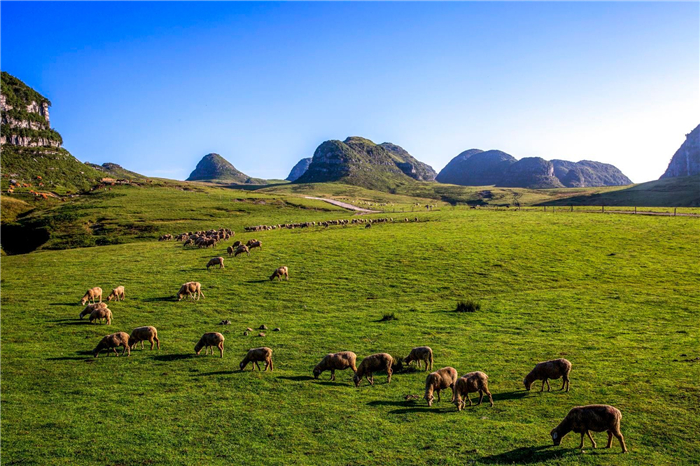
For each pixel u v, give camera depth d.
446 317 36.78
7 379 25.31
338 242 72.31
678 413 18.31
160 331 34.81
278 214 137.38
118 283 51.31
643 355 26.06
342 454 16.52
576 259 56.88
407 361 26.34
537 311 37.66
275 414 20.23
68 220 114.69
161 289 48.03
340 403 21.38
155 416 20.30
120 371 26.45
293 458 16.34
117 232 104.25
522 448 16.27
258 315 38.78
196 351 29.28
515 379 23.69
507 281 48.75
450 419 19.14
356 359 27.73
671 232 69.94
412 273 52.66
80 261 66.50
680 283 45.22
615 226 78.19
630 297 40.78
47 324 36.62
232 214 132.88
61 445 17.73
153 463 16.33
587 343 29.17
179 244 81.62
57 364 27.72
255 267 57.16
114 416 20.39
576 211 110.06
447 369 22.05
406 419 19.34
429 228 85.81
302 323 36.00
